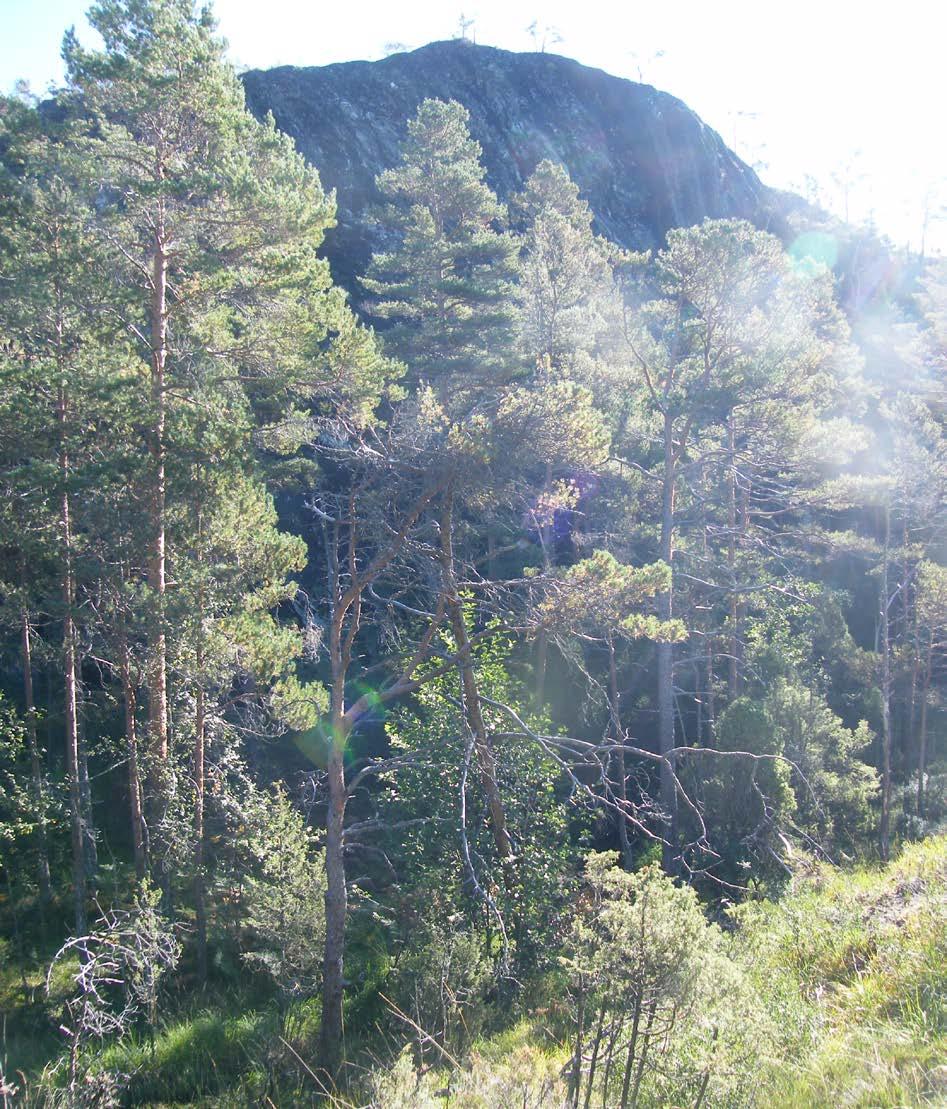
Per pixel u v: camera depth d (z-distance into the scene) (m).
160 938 12.35
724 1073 5.14
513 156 51.03
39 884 17.72
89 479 12.85
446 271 29.52
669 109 57.06
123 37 14.27
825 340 24.50
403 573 13.70
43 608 15.50
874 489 23.08
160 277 14.66
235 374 15.27
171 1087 11.02
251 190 13.73
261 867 15.92
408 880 14.12
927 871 8.88
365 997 12.72
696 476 24.41
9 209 13.86
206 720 15.48
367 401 15.19
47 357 15.05
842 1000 6.64
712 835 18.59
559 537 24.81
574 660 19.42
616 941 5.45
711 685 24.09
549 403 10.92
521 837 13.70
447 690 15.16
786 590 23.42
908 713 28.61
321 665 23.44
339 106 44.25
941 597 24.91
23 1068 11.55
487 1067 6.76
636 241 52.69
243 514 14.54
